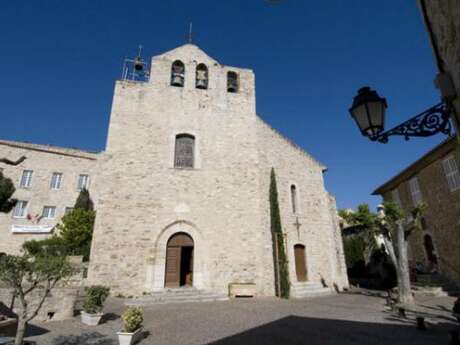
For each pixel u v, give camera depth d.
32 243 15.48
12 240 19.97
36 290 7.39
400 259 11.10
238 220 12.55
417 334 6.24
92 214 17.19
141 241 11.24
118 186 11.72
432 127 2.52
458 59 2.14
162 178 12.28
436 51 2.62
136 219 11.46
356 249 21.09
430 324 7.21
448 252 14.39
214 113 14.11
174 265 11.45
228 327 6.65
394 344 5.52
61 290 7.69
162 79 13.95
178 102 13.79
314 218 15.23
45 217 21.47
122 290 10.52
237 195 12.93
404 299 10.58
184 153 13.23
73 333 6.18
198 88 14.56
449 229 14.34
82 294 9.58
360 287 17.84
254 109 14.82
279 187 14.34
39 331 6.26
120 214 11.38
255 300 10.84
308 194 15.58
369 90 3.04
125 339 5.38
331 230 15.70
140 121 12.91
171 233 11.66
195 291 10.95
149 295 10.32
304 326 6.80
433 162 15.48
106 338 5.85
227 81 15.17
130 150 12.33
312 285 13.45
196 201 12.35
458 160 13.84
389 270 17.31
